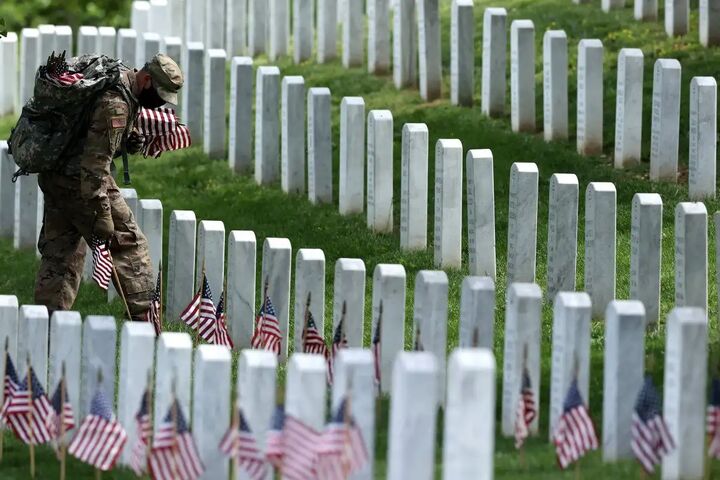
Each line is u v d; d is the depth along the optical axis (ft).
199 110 150.00
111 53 154.40
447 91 153.99
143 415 69.46
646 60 151.53
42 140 95.40
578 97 136.05
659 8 166.81
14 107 164.25
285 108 134.51
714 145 123.65
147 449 69.62
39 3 265.75
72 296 100.99
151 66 97.71
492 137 140.05
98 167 95.76
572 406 69.21
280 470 67.36
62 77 94.79
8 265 125.49
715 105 123.34
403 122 145.89
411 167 119.03
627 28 160.04
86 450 70.69
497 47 144.97
